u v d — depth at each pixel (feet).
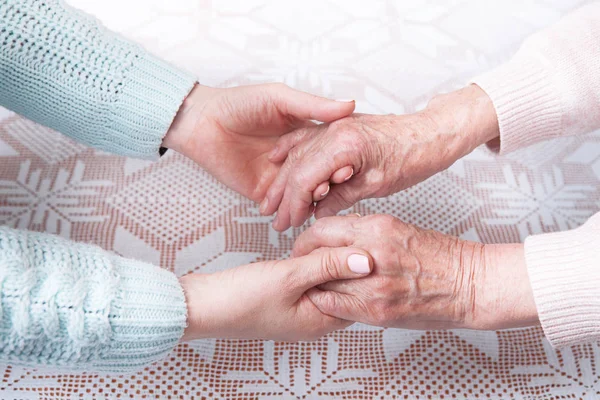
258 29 2.76
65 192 2.37
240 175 2.38
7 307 1.75
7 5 2.03
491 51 2.76
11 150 2.44
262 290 2.01
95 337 1.84
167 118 2.22
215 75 2.64
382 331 2.24
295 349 2.20
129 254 2.28
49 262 1.82
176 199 2.39
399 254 2.05
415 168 2.22
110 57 2.14
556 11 2.88
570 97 2.16
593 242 1.95
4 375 2.13
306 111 2.24
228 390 2.15
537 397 2.16
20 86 2.14
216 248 2.32
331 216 2.18
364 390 2.16
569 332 1.99
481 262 2.06
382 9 2.84
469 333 2.24
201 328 2.02
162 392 2.14
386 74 2.68
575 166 2.51
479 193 2.45
